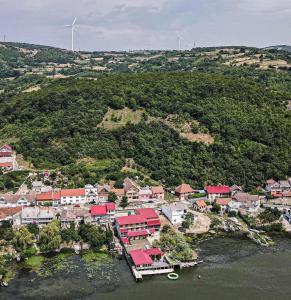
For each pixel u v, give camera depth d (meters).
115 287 159.38
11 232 194.38
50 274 168.50
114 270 172.62
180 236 197.88
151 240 197.12
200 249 193.12
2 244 188.62
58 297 152.38
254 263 179.75
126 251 184.38
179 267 174.38
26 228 194.12
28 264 176.38
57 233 192.12
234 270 173.50
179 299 151.50
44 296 153.00
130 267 173.50
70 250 188.00
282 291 157.75
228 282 163.88
